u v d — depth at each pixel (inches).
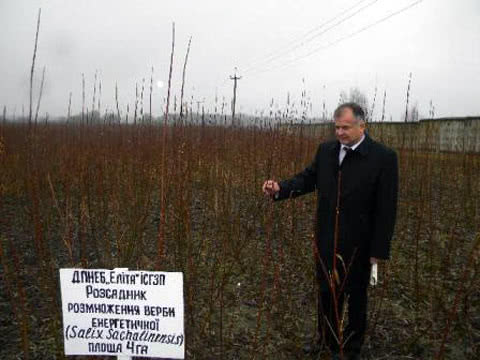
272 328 111.0
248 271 144.3
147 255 146.2
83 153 179.2
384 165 86.4
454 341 103.7
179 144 113.6
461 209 198.8
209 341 102.7
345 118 85.6
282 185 97.5
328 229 91.0
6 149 263.9
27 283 131.6
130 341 66.4
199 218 188.4
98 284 65.4
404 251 165.2
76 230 164.9
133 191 154.5
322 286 92.4
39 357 94.3
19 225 185.2
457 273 142.5
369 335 107.3
